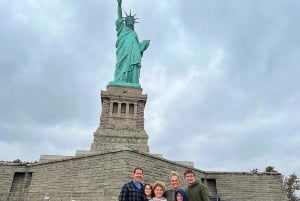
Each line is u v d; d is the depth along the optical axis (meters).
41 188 45.53
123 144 61.38
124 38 78.69
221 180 52.53
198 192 12.54
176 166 46.50
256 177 51.94
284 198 49.97
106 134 62.62
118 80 74.00
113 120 66.50
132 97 70.12
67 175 43.81
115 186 37.88
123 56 76.19
